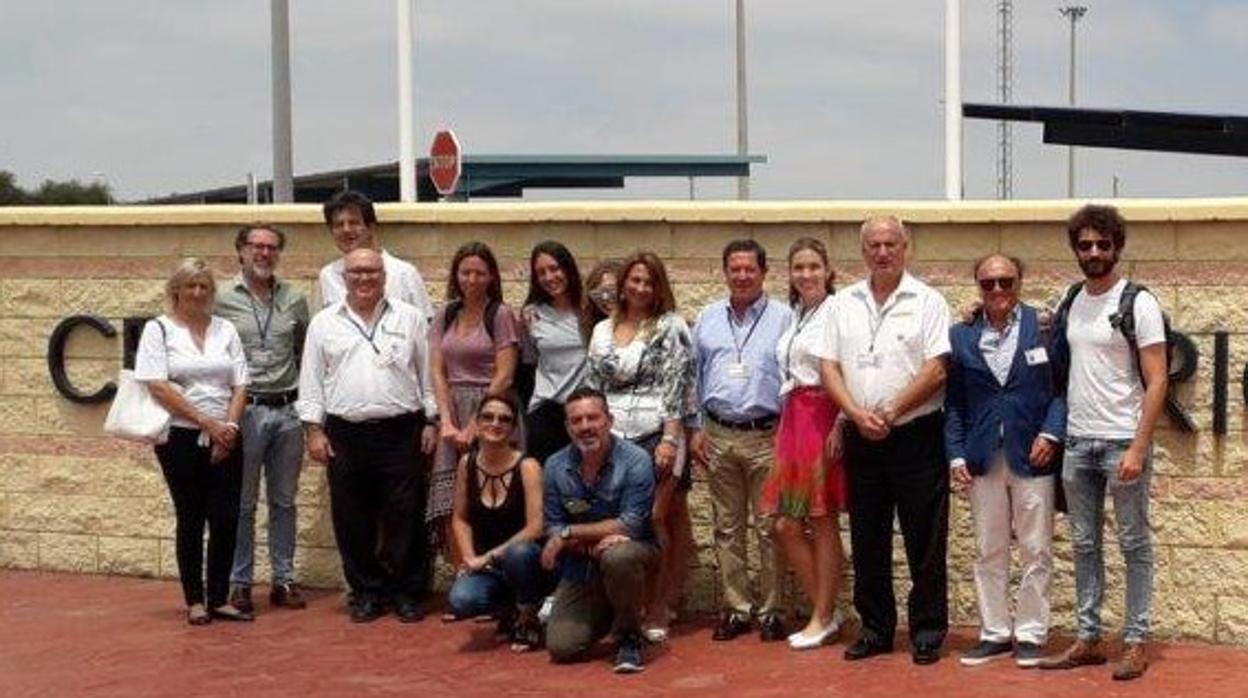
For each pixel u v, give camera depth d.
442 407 9.41
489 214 10.20
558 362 9.31
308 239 10.64
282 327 9.95
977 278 8.28
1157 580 9.08
